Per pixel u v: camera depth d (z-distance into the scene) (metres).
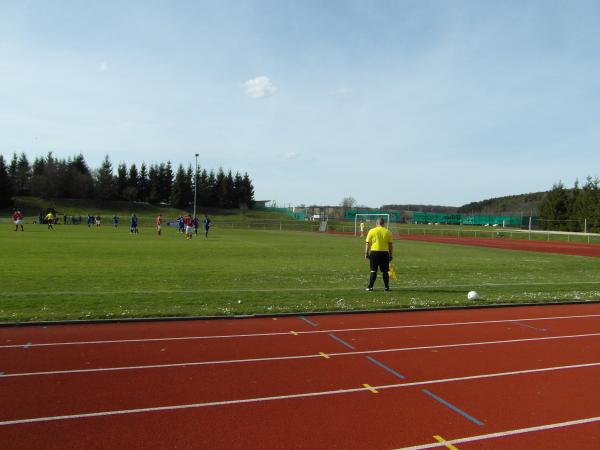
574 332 9.12
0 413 4.89
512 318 10.35
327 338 8.23
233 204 125.19
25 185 106.50
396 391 5.77
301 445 4.35
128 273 15.94
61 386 5.67
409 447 4.38
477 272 19.61
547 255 30.25
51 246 26.00
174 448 4.24
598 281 17.27
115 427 4.63
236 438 4.45
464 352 7.58
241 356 7.05
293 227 78.12
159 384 5.80
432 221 98.12
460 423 4.91
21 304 9.95
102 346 7.40
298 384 5.91
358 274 17.86
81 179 104.88
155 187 117.50
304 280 15.73
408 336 8.54
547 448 4.41
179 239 37.06
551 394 5.78
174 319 9.26
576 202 67.94
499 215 89.75
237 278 15.66
